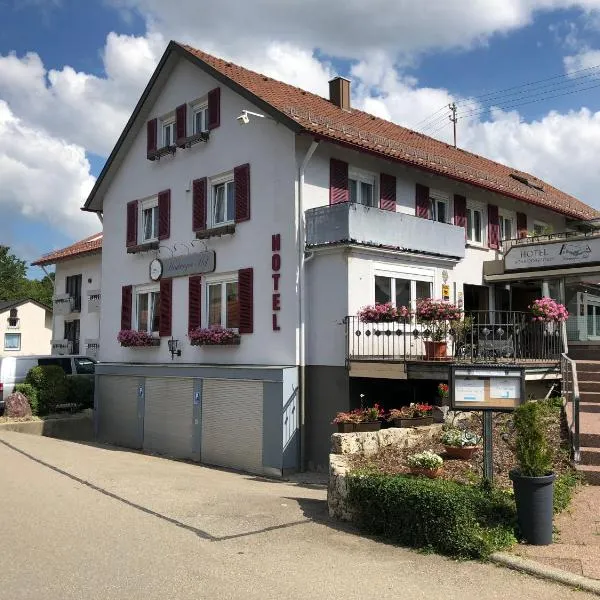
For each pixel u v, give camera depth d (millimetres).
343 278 13727
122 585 5613
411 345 14703
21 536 7188
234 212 15977
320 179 14812
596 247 17109
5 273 72500
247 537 7152
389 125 21797
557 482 8031
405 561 6227
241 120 13789
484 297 19781
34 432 18969
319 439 13969
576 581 5477
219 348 16125
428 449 9789
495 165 25891
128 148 20016
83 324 26922
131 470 12336
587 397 12031
